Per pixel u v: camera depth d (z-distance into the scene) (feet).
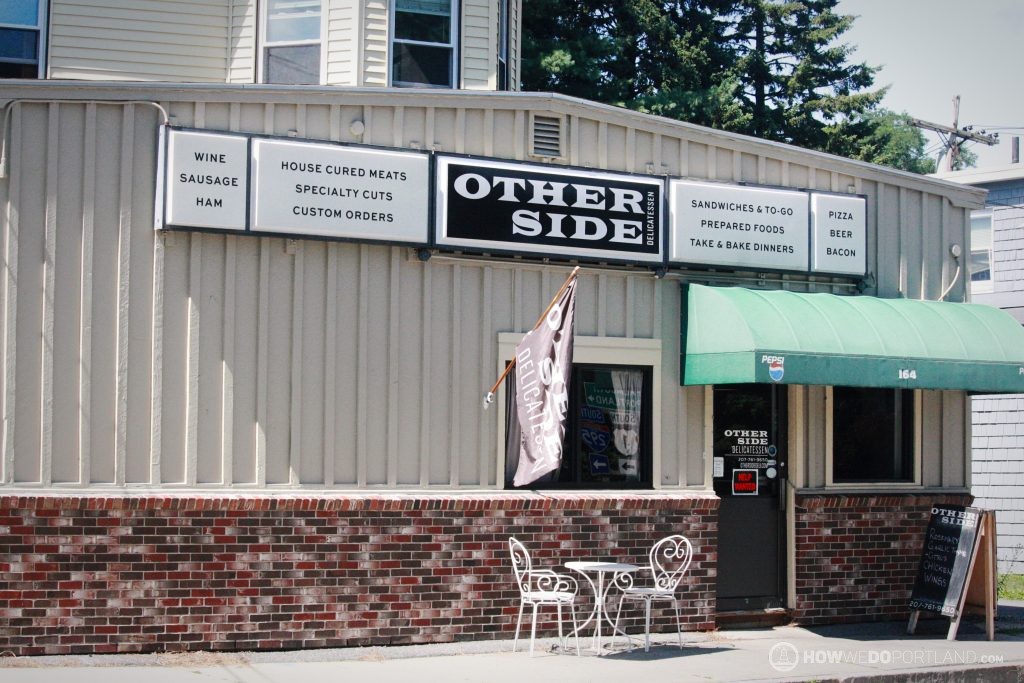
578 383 40.24
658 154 41.81
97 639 33.81
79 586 33.73
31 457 33.91
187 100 35.60
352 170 36.70
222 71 45.78
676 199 41.29
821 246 43.73
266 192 35.65
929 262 46.44
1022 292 69.62
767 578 43.29
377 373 37.22
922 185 46.42
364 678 32.09
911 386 41.09
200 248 35.50
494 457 38.55
